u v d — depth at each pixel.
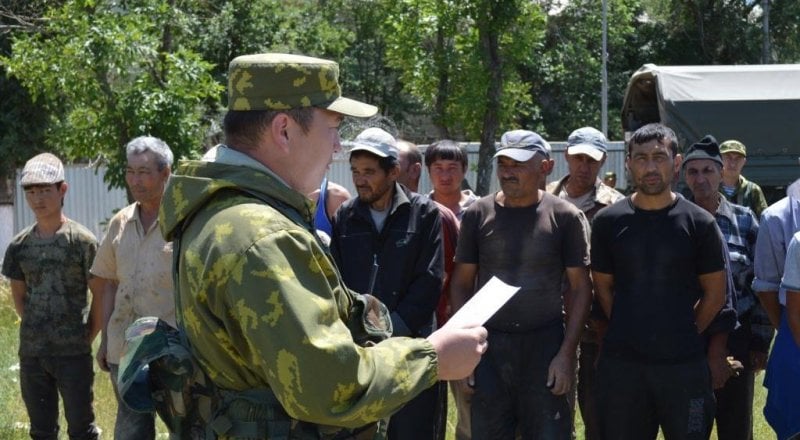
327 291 2.20
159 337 2.35
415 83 22.50
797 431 4.46
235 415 2.27
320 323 2.12
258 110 2.34
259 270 2.12
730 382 5.37
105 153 15.17
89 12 15.12
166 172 5.07
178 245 2.33
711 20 36.66
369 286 4.82
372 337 2.43
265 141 2.35
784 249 4.80
